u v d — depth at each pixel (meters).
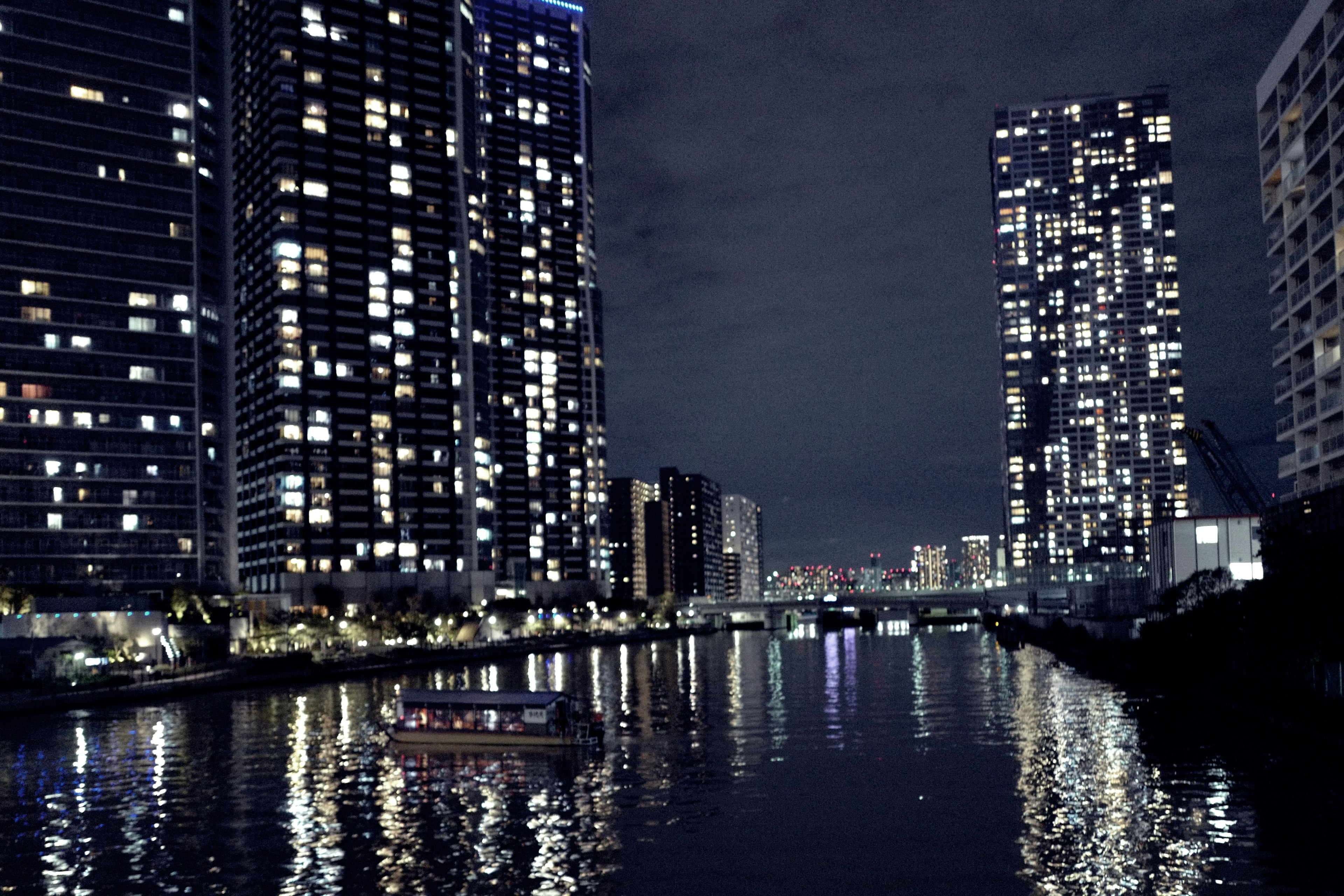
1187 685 105.69
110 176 192.12
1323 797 56.72
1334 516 98.25
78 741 90.62
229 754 83.25
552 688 141.38
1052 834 53.00
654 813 59.78
